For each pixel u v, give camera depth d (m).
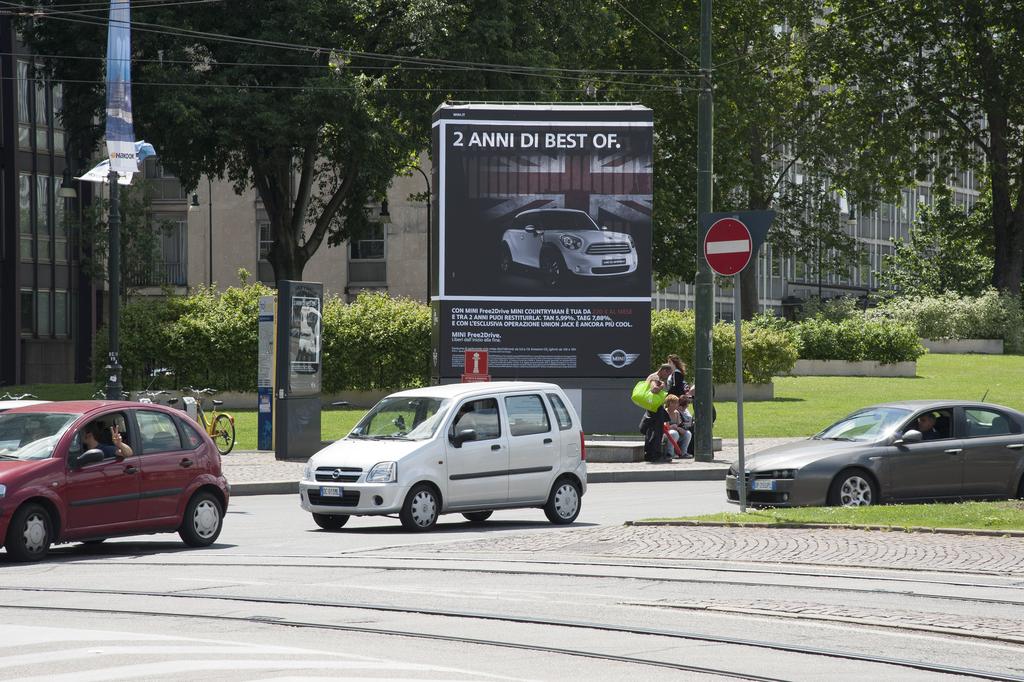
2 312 93.81
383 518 31.11
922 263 146.38
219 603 17.47
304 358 44.06
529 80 71.88
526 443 28.84
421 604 17.38
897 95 100.06
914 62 100.94
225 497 25.69
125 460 23.86
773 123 101.75
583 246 46.62
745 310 100.44
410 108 70.88
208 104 67.50
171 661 13.29
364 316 66.06
